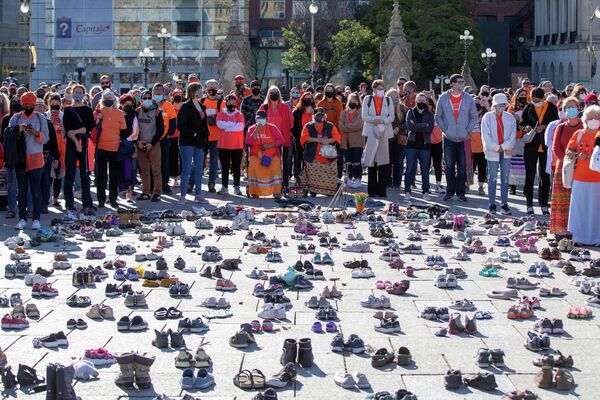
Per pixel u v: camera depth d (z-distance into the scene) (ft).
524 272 53.31
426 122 81.87
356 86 334.85
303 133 83.56
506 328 42.14
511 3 452.76
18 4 364.38
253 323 41.57
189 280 50.72
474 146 87.30
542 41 439.22
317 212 72.95
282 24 353.51
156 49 315.37
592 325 42.73
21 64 369.09
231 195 85.81
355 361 37.63
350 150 89.56
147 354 36.32
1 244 61.00
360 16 348.18
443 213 72.79
